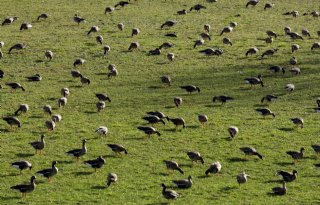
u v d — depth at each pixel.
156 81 163.62
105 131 130.88
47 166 117.56
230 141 130.25
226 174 116.62
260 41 195.25
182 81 163.75
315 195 109.50
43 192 108.25
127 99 152.25
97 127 135.88
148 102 150.50
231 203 105.75
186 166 119.31
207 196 108.12
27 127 135.00
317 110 145.00
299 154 122.06
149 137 131.25
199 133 133.75
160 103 150.00
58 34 197.38
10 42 188.88
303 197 108.75
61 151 124.00
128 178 114.00
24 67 172.00
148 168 118.00
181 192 109.38
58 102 146.00
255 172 117.69
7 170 115.62
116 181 112.19
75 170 116.50
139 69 172.00
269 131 135.38
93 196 107.06
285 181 113.56
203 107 147.75
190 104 149.50
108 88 158.88
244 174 113.19
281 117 142.75
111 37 195.75
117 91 157.00
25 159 120.06
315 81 164.00
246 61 178.62
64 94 151.00
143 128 130.75
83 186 110.62
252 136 132.62
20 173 114.62
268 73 169.50
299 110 146.75
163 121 135.62
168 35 196.88
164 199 106.69
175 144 128.38
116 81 163.50
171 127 136.62
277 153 125.44
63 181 112.12
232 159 122.50
